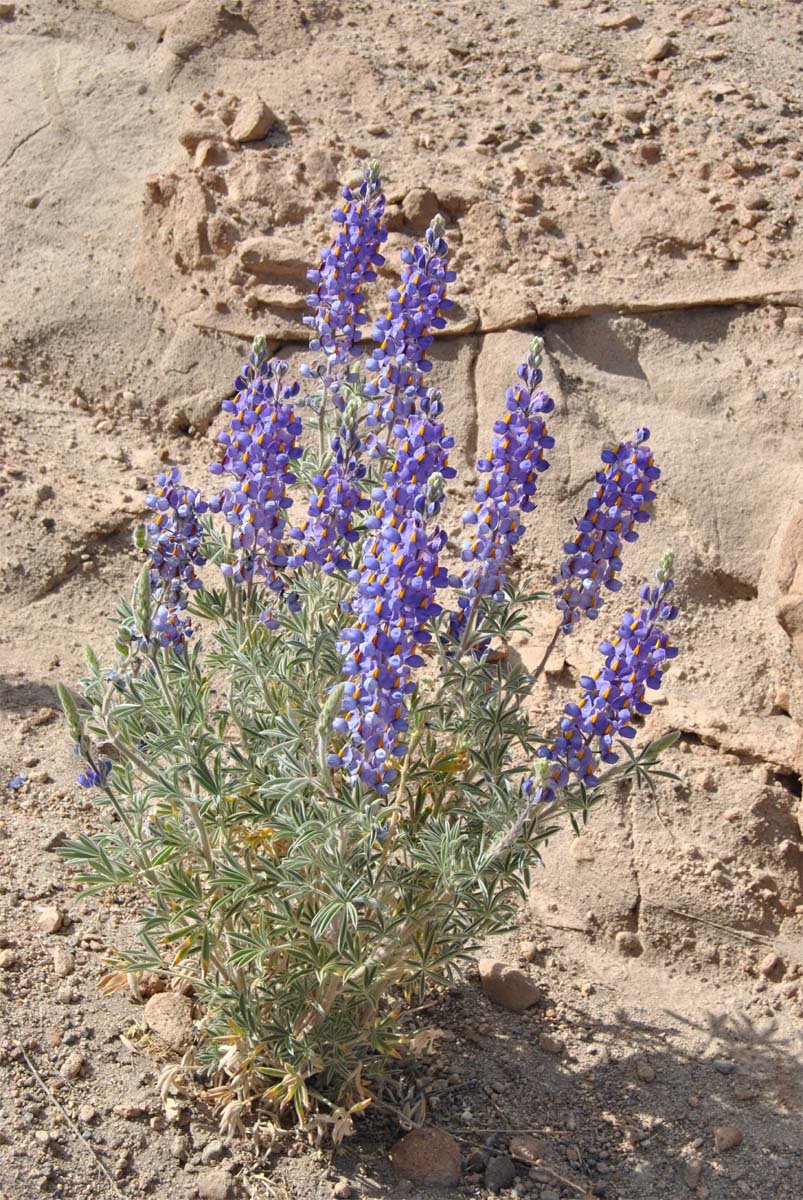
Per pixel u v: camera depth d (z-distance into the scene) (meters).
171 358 1.72
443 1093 1.28
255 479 1.17
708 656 1.49
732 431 1.58
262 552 1.20
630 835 1.41
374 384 1.25
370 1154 1.22
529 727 1.25
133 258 1.78
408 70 1.89
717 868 1.39
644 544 1.54
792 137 1.76
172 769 1.14
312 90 1.87
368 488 1.26
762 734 1.44
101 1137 1.18
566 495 1.56
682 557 1.53
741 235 1.67
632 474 1.16
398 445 1.29
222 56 1.94
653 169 1.74
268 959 1.23
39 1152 1.16
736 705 1.46
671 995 1.37
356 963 1.16
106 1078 1.21
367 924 1.15
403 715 1.10
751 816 1.40
